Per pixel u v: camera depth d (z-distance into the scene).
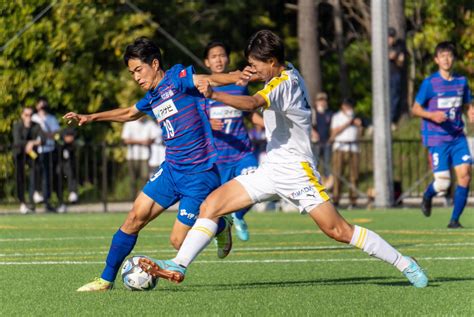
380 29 46.28
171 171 18.39
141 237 30.72
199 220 17.19
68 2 56.38
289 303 16.14
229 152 27.36
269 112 17.20
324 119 48.06
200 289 18.05
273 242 28.64
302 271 21.03
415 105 32.28
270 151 17.28
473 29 64.88
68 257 24.52
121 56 56.84
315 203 17.05
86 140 55.56
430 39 64.94
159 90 18.36
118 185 52.75
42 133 46.06
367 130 62.09
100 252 25.84
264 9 67.75
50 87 56.06
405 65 57.88
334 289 17.86
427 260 22.88
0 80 55.56
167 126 18.41
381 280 19.34
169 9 61.41
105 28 56.56
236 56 64.56
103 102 57.47
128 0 59.56
